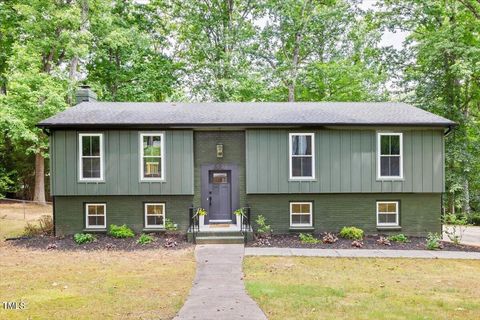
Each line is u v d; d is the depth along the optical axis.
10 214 22.81
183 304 7.93
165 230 16.31
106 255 13.17
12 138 22.05
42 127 15.72
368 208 16.53
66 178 16.02
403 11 27.34
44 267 11.45
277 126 16.08
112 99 28.44
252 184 16.27
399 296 8.66
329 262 12.16
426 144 16.45
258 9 30.17
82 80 25.92
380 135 16.42
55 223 16.27
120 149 16.14
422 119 16.25
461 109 27.39
